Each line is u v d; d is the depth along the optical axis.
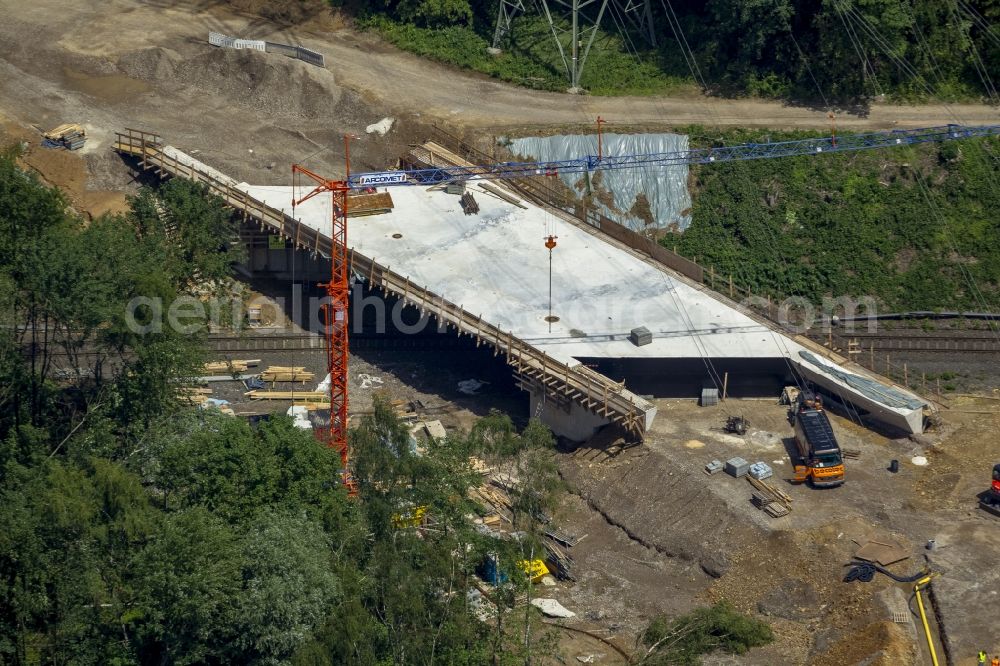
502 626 112.75
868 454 135.00
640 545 127.00
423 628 105.19
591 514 131.88
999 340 154.38
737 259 162.00
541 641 111.50
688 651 110.50
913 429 136.75
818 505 126.88
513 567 109.62
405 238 159.12
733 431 138.62
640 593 121.19
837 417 141.00
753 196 166.12
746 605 117.88
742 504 127.00
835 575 117.50
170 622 104.00
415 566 108.88
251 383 149.75
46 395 132.62
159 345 125.25
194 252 151.00
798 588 117.62
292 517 109.62
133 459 119.75
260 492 113.44
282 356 154.50
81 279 125.31
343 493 116.50
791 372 145.50
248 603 103.38
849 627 112.31
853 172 166.88
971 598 113.50
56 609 107.25
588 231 162.50
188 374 128.88
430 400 148.75
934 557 118.69
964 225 163.00
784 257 161.75
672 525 127.00
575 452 138.75
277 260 164.38
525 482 118.69
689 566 123.38
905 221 163.38
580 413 140.75
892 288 159.00
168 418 124.00
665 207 167.75
